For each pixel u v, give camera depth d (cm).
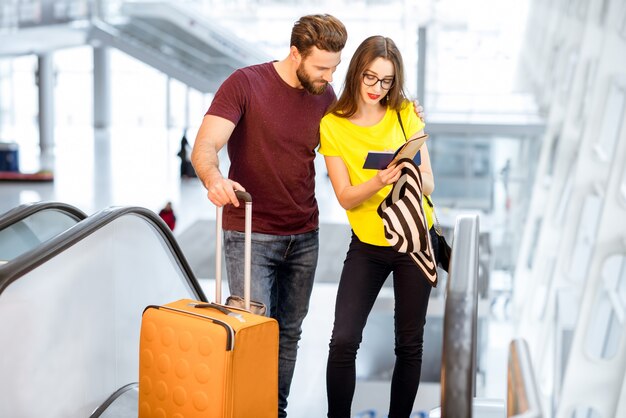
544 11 1689
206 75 2062
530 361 190
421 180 309
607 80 1038
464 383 207
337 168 333
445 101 1725
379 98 325
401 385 339
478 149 1717
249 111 347
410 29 1697
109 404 392
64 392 352
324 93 359
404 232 309
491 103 1709
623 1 1008
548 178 1537
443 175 1736
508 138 1700
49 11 1802
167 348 290
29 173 2022
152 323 293
